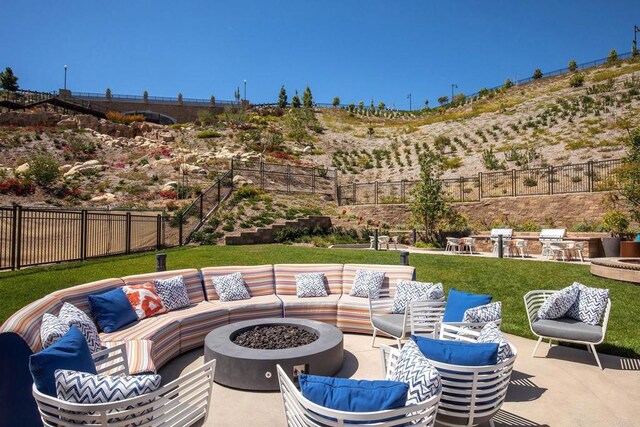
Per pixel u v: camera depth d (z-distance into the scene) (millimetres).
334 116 55500
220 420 3549
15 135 28172
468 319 4211
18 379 2830
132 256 11656
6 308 6082
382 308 6051
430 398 2342
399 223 19828
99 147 29141
